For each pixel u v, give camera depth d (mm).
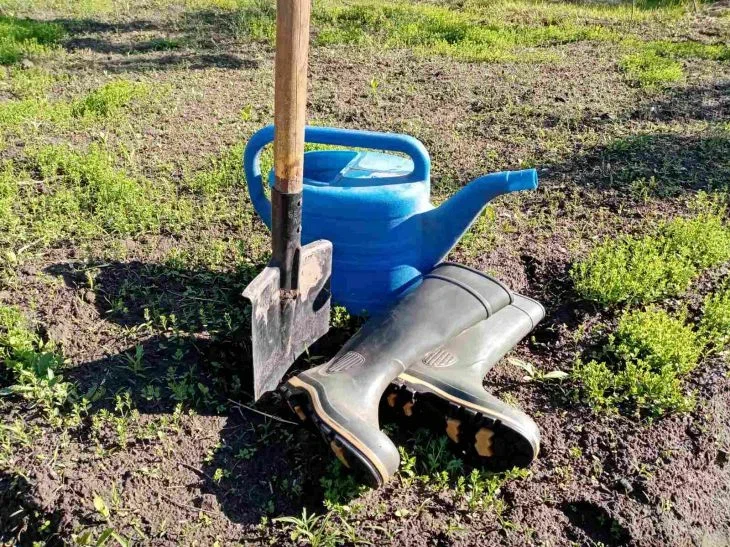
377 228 2668
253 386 2469
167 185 3953
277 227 2301
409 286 2811
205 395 2482
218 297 3016
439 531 2100
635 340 2783
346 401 2135
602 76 6285
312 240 2738
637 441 2434
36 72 5961
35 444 2260
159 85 5723
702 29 8117
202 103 5348
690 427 2514
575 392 2604
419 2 9422
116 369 2570
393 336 2361
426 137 4832
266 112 5211
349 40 7289
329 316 2697
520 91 5820
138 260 3258
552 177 4301
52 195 3793
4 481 2162
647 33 8016
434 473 2266
